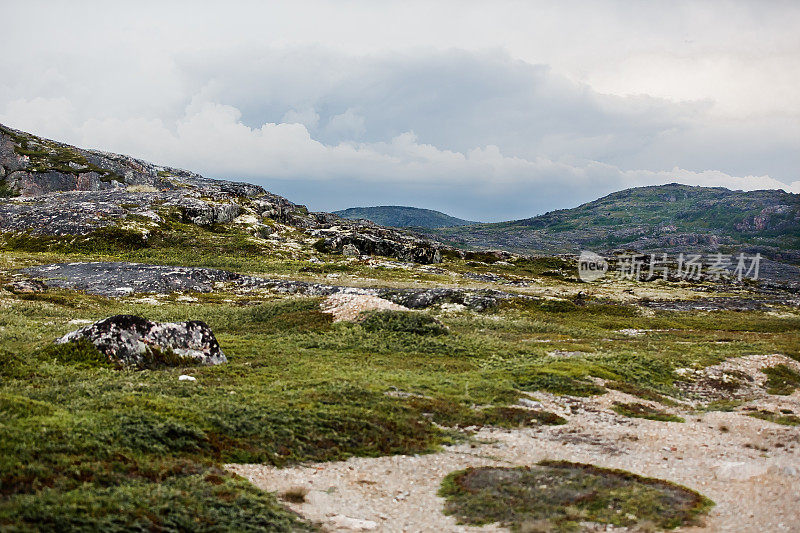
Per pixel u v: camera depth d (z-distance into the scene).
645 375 34.16
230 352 34.50
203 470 15.34
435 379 30.05
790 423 24.75
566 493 15.50
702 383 34.41
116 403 19.58
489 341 44.16
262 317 51.22
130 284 70.56
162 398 20.98
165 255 100.44
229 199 150.88
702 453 20.17
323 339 40.84
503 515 14.09
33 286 59.72
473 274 120.56
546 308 73.69
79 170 175.12
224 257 103.31
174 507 12.66
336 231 141.00
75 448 14.68
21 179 161.00
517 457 19.09
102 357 26.98
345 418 20.95
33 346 28.91
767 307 91.06
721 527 13.52
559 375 31.33
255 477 15.95
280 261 105.69
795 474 16.73
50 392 20.80
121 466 14.40
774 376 36.69
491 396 27.03
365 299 51.66
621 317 72.69
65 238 100.69
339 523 13.34
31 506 11.15
